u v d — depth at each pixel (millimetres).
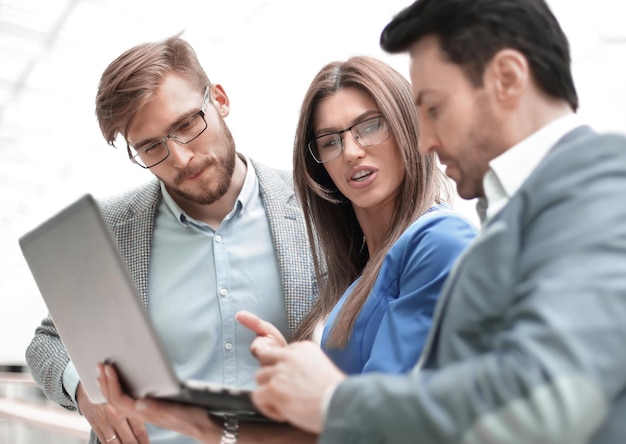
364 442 791
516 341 728
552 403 684
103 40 6562
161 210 2053
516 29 937
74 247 1178
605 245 747
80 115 8477
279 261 1948
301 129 1589
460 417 731
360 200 1496
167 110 1796
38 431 3072
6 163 10500
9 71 7570
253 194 2045
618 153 829
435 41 958
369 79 1482
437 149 1005
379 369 1223
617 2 3984
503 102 940
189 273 1986
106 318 1161
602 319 705
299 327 1712
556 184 836
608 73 4508
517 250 844
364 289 1404
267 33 5641
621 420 762
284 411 918
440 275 1229
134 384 1194
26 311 10797
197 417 1277
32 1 6164
